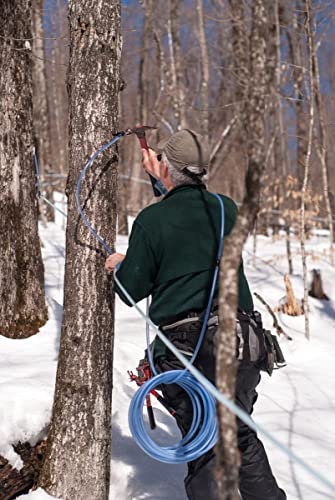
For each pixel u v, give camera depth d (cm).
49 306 431
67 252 245
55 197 1460
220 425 128
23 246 404
